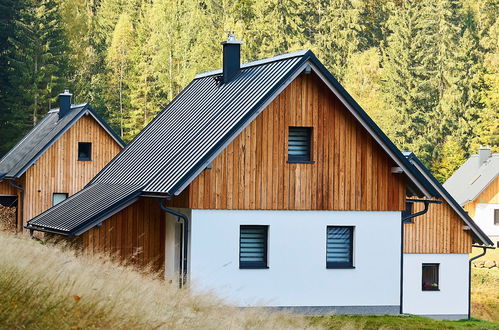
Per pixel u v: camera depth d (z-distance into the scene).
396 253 30.44
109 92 101.31
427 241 42.44
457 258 42.88
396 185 30.58
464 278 42.97
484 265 62.84
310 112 29.62
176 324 16.28
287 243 29.20
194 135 30.52
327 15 108.75
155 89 98.44
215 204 28.39
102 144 53.41
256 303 26.47
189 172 27.67
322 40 106.56
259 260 29.19
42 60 86.75
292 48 103.69
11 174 51.53
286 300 29.08
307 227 29.44
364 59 103.00
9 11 85.50
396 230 30.52
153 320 15.78
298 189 29.39
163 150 31.78
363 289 29.98
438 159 101.12
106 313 15.04
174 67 97.06
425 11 106.69
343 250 30.22
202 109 32.62
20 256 17.00
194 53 93.12
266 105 28.78
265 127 29.09
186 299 20.39
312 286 29.39
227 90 32.22
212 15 101.62
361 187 30.14
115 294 16.19
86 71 101.19
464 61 104.75
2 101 83.12
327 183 29.75
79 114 52.16
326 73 29.34
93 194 33.25
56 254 22.08
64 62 89.62
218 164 28.47
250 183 28.81
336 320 25.22
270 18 103.88
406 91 102.94
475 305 51.91
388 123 101.38
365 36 114.38
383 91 103.38
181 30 96.81
